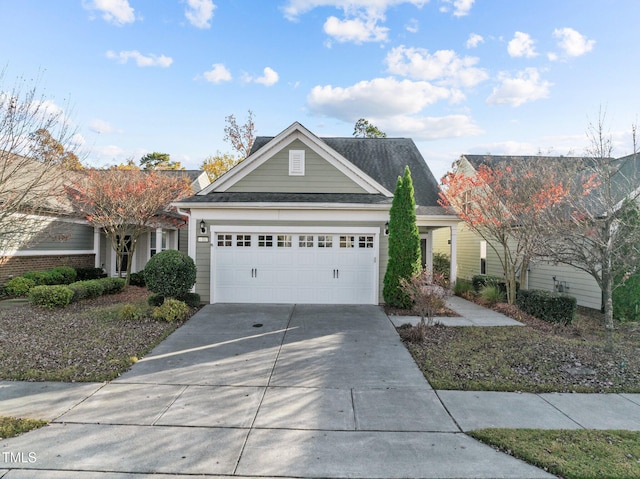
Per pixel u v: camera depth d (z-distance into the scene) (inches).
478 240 653.3
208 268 424.5
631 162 403.2
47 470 125.2
